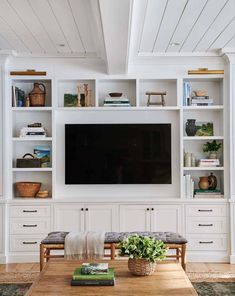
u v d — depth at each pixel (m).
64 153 5.62
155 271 3.23
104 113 5.63
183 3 3.54
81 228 5.35
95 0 3.11
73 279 2.93
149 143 5.59
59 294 2.73
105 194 5.63
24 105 5.58
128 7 3.09
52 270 3.27
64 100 5.58
